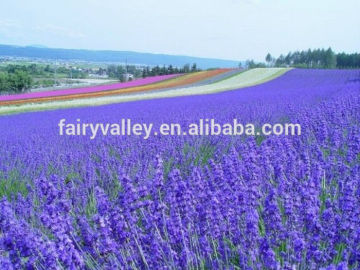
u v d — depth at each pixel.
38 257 2.58
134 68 125.31
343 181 3.97
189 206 3.33
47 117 17.22
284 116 10.81
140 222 3.70
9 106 27.33
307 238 2.91
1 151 8.51
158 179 3.42
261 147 5.40
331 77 38.59
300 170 4.29
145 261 2.83
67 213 3.41
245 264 2.72
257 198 3.72
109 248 2.82
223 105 15.87
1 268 2.29
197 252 2.95
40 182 3.37
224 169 4.38
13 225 2.68
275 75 45.25
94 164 6.52
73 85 56.81
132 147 7.36
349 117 8.64
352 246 2.80
